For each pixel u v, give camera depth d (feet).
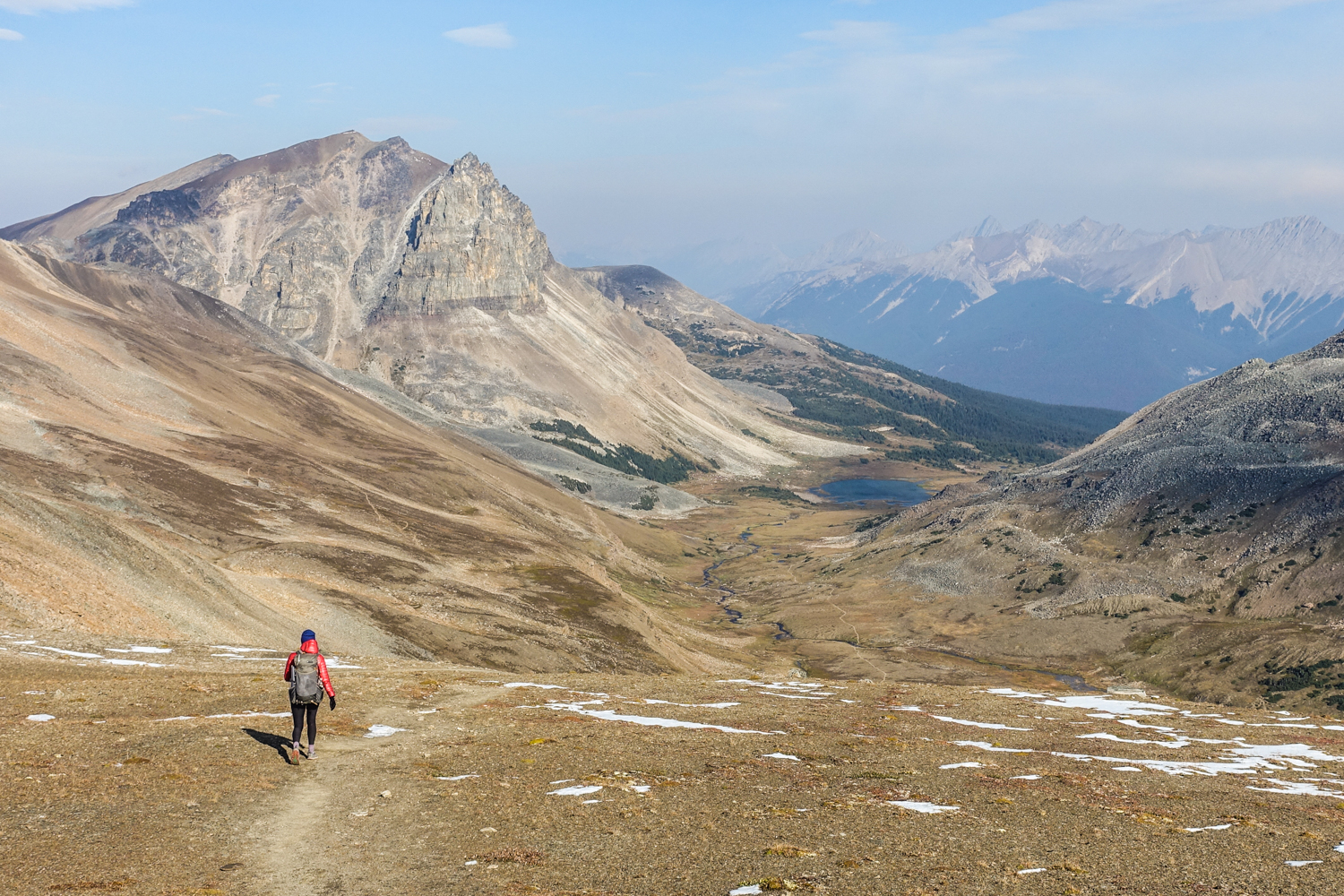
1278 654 444.14
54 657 145.28
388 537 442.91
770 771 100.73
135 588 222.28
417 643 284.41
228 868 64.18
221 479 445.37
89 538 233.96
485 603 365.61
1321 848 77.25
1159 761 128.47
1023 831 79.05
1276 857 73.20
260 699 123.75
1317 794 109.70
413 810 79.46
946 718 159.02
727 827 76.74
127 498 354.74
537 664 304.91
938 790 94.84
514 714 127.95
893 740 128.06
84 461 383.86
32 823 70.33
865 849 71.26
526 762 98.43
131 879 60.64
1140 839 78.02
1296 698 408.46
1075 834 78.74
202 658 162.71
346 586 332.19
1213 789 107.04
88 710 109.29
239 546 346.33
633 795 86.69
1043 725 158.20
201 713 113.29
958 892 61.72
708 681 193.77
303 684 94.32
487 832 73.51
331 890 60.70
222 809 77.20
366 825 75.15
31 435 393.91
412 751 102.06
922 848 72.33
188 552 289.12
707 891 61.26
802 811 82.79
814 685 201.77
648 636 417.49
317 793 84.07
